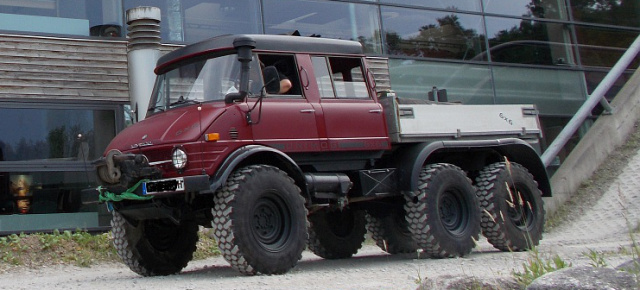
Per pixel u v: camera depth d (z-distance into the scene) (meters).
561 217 17.06
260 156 8.38
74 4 13.84
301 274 8.02
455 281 5.49
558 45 19.88
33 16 13.46
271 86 8.35
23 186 12.96
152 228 9.11
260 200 8.02
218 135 7.91
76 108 13.62
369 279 7.36
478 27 18.58
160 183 7.88
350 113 9.15
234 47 8.34
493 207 10.22
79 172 13.50
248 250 7.76
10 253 11.02
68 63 13.62
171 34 14.59
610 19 20.88
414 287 6.44
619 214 16.25
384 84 16.89
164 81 9.04
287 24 15.93
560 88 19.69
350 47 9.47
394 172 9.59
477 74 18.38
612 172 18.44
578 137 19.95
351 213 11.05
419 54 17.56
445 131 10.06
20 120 13.13
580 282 4.57
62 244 11.62
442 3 18.11
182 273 9.31
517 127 11.02
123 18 14.22
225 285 7.00
